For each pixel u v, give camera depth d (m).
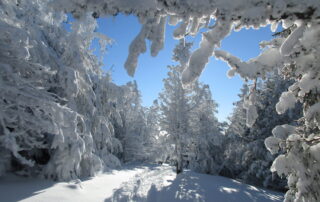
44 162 12.05
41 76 8.98
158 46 1.40
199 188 12.59
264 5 1.36
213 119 23.30
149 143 34.19
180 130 18.33
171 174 18.05
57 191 8.44
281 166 2.99
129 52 1.42
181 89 18.95
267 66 1.85
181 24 1.53
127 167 22.08
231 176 24.55
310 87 2.24
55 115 8.11
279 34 3.16
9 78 7.39
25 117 7.95
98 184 10.83
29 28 9.75
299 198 2.78
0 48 7.22
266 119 19.44
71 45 12.05
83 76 12.80
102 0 1.22
